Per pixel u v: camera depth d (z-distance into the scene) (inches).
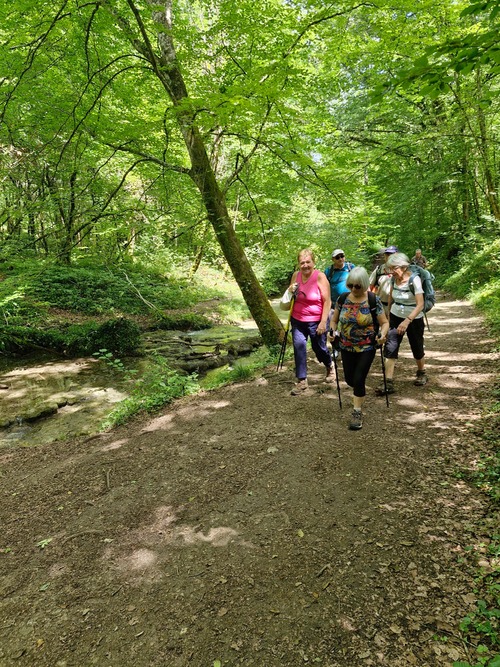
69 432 245.9
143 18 281.3
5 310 398.6
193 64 296.0
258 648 83.7
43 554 123.5
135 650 87.3
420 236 760.3
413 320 200.7
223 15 264.7
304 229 558.3
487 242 555.2
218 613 93.3
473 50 90.8
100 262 428.8
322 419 185.9
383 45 326.6
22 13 263.7
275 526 119.6
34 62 300.0
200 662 82.6
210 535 120.4
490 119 503.5
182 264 820.6
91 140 340.8
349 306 164.9
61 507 148.9
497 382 205.0
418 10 253.4
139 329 508.7
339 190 309.9
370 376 242.4
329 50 340.5
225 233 312.7
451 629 81.0
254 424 191.2
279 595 95.7
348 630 84.6
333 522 117.6
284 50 288.4
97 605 101.0
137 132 301.3
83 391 321.7
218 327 581.6
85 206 382.3
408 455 147.3
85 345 423.8
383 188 794.2
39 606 103.1
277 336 316.8
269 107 231.5
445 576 93.7
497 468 128.9
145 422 227.1
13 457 213.8
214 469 156.8
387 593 91.7
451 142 560.4
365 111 620.7
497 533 102.6
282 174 335.6
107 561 116.3
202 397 249.4
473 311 419.8
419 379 215.5
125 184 567.8
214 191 311.3
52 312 505.0
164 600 99.3
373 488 130.6
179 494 144.3
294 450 160.6
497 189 572.1
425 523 111.7
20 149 355.9
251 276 319.9
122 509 140.7
